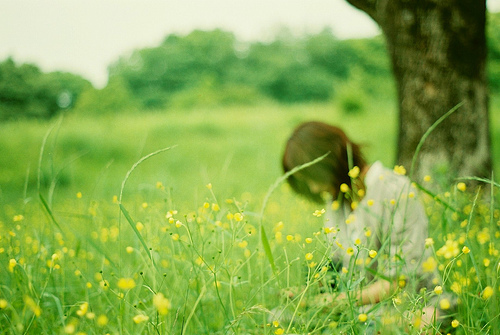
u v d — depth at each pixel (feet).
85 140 36.19
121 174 27.43
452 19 10.41
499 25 33.86
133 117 51.90
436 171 10.74
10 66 77.77
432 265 4.18
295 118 50.70
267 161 28.43
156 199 9.93
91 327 5.22
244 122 48.78
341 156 6.48
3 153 32.53
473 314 5.32
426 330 4.80
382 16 11.32
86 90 107.65
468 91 10.93
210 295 6.29
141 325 5.41
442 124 11.03
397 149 12.00
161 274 6.25
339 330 5.11
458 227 7.67
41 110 79.25
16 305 6.15
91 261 7.36
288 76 171.53
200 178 20.48
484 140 11.16
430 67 10.89
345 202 6.98
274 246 6.36
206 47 187.21
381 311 5.74
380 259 5.37
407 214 6.17
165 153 33.53
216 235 5.95
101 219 7.43
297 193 7.42
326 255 5.21
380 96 76.13
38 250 6.28
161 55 181.98
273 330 5.31
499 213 8.00
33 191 24.11
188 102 133.59
